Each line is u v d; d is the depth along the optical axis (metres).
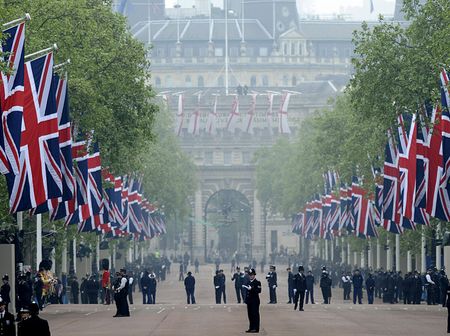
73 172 138.00
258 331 115.88
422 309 163.12
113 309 164.00
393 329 121.25
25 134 120.38
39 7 150.38
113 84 167.12
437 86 167.38
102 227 187.38
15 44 113.00
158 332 116.50
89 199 159.38
